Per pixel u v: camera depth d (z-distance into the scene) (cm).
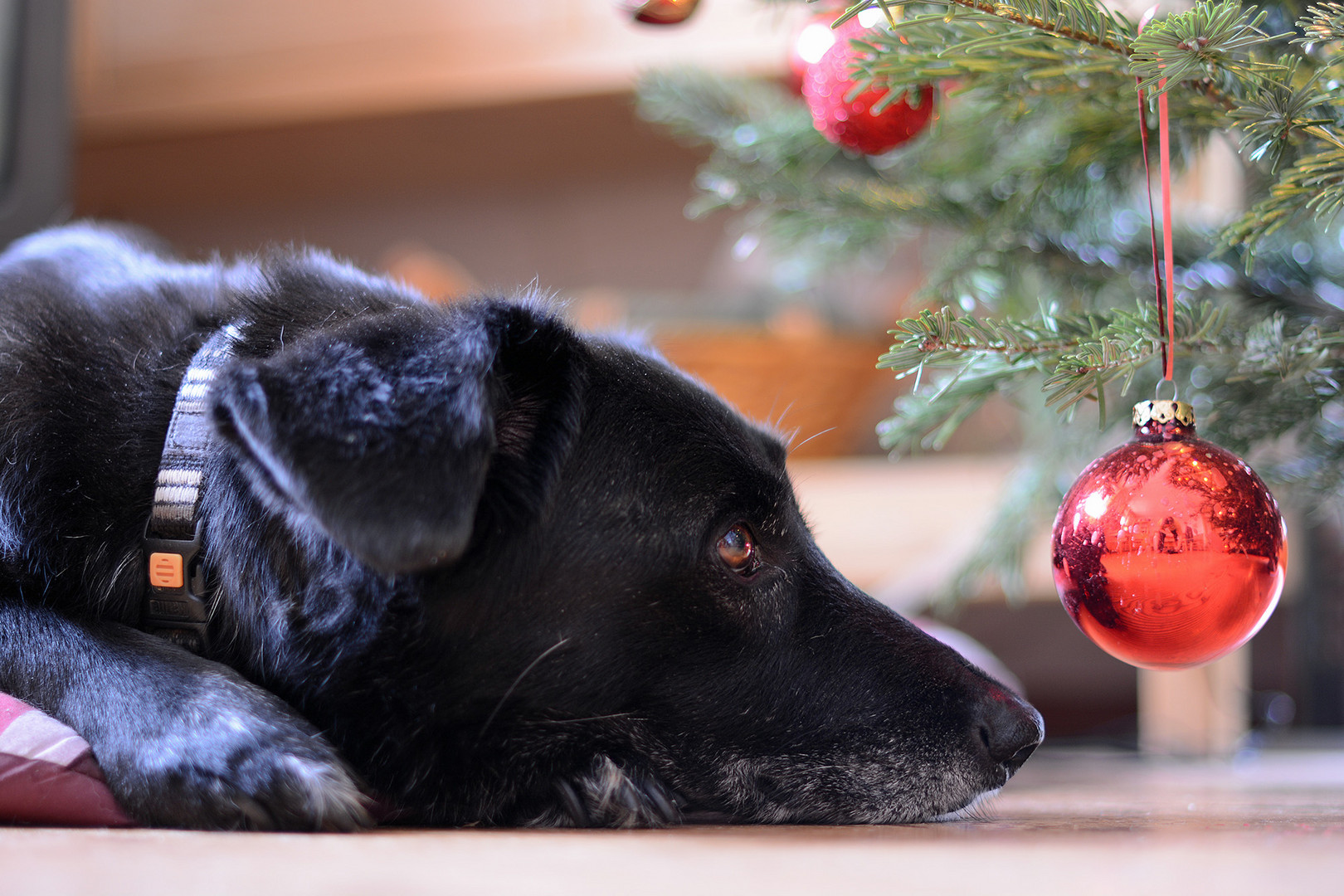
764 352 246
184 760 95
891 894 58
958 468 253
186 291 139
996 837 87
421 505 94
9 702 100
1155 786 160
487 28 307
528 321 116
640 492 116
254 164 360
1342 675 263
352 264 159
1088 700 325
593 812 109
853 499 256
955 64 109
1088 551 96
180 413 121
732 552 118
